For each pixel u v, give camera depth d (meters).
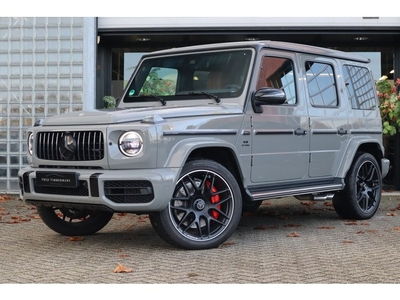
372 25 9.71
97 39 9.79
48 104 9.57
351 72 7.18
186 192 5.04
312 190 6.18
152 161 4.80
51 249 5.25
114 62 10.23
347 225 6.66
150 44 10.23
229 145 5.29
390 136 10.23
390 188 10.27
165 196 4.78
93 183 4.81
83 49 9.49
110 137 4.85
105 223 6.06
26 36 9.55
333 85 6.79
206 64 5.96
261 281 4.03
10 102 9.62
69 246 5.40
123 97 6.33
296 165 6.10
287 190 5.93
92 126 4.95
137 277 4.16
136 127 4.80
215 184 5.24
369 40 10.21
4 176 9.67
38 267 4.52
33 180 5.26
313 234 6.03
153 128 4.81
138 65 6.45
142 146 4.79
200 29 9.73
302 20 9.72
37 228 6.46
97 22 9.70
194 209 5.11
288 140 5.98
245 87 5.60
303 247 5.28
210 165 5.13
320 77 6.59
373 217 7.32
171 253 4.99
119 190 4.80
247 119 5.53
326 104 6.59
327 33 9.73
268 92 5.47
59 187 5.07
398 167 10.17
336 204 7.07
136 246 5.36
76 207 5.08
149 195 4.74
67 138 5.08
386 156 10.29
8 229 6.39
